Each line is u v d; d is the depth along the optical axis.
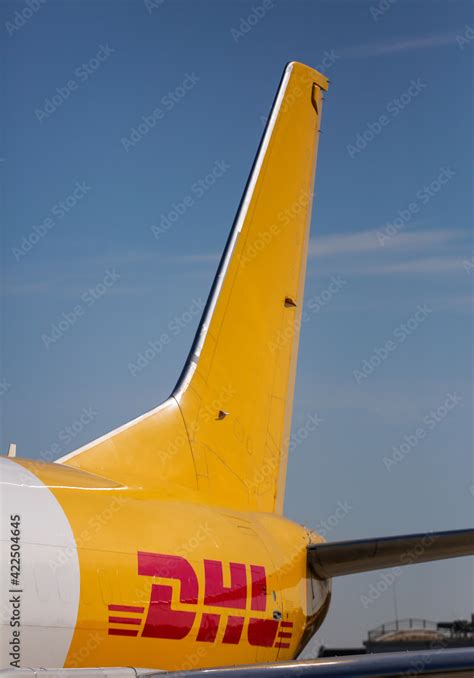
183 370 43.50
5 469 32.72
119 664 32.88
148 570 34.41
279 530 43.72
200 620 36.19
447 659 27.44
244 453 45.06
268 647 40.16
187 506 39.38
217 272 45.84
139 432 40.22
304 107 52.28
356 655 28.05
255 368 46.59
